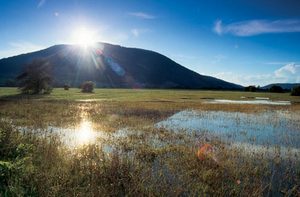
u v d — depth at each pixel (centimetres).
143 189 789
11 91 7406
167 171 966
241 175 948
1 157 957
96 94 6869
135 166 994
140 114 2758
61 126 1942
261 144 1475
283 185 877
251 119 2591
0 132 1172
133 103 4088
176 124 2191
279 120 2548
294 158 1191
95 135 1641
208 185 855
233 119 2567
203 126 2111
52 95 5947
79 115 2545
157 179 883
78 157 1066
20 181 773
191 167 1009
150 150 1243
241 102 5134
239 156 1189
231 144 1453
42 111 2766
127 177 873
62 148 1197
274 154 1250
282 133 1842
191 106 3806
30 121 2109
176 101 4806
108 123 2109
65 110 2914
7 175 789
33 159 980
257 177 932
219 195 791
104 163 985
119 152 1225
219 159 1118
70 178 843
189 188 823
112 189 787
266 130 1962
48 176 823
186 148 1296
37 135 1497
